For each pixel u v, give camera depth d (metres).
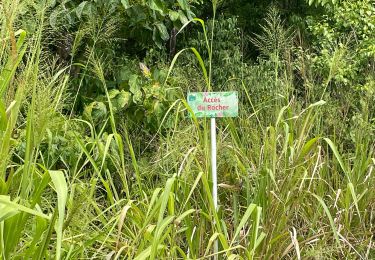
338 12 5.61
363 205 3.29
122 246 2.36
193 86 3.98
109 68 3.93
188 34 6.30
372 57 5.27
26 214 1.86
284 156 3.04
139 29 4.29
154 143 3.74
